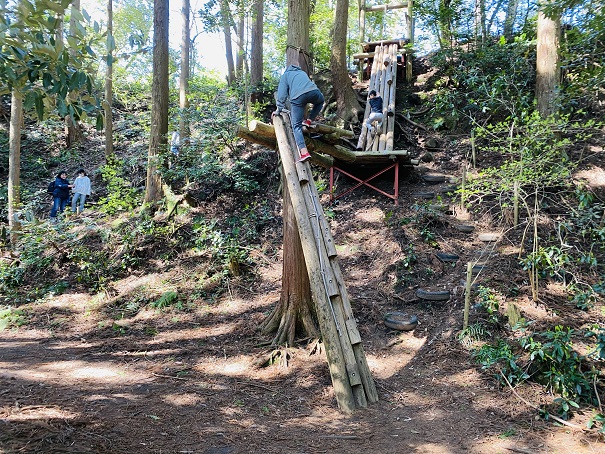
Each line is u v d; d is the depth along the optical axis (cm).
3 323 679
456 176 946
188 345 579
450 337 534
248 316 646
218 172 992
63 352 567
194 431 368
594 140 909
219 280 753
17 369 498
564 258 582
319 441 363
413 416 410
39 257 866
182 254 845
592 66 638
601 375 439
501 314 543
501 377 450
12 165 967
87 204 1126
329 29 1730
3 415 354
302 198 485
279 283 734
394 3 1536
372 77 1280
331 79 1243
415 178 965
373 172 976
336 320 447
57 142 1508
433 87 1295
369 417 409
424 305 613
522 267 626
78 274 819
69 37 228
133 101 1638
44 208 1187
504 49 1127
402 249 720
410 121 1156
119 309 716
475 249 704
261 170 1025
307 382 476
